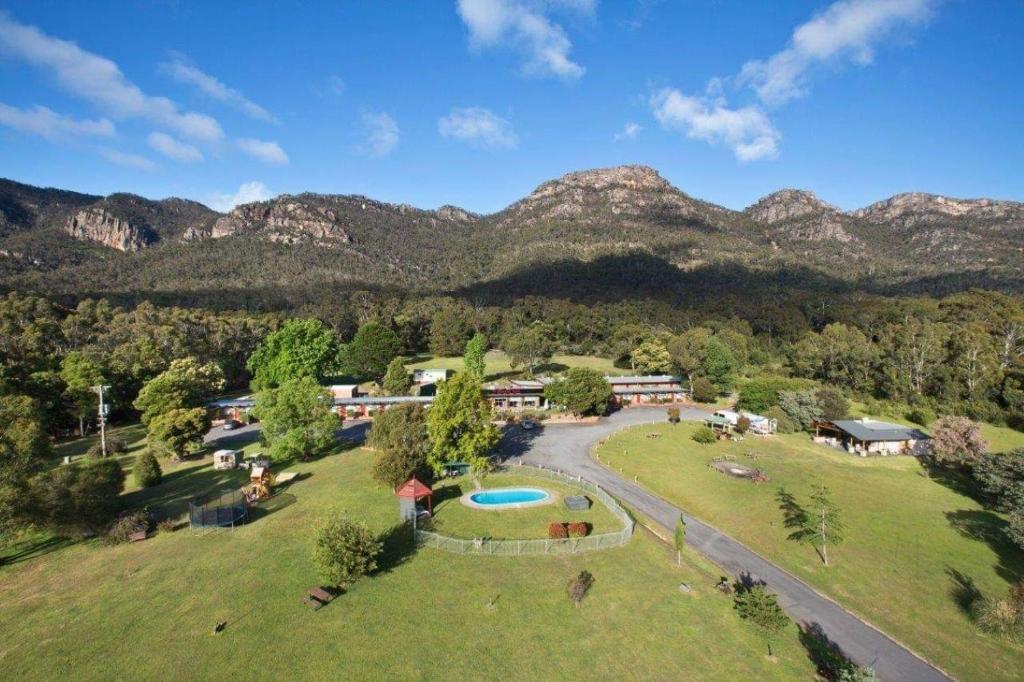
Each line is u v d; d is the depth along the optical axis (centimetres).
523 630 3300
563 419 9194
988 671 3353
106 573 3831
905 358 11181
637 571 4028
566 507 5141
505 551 4175
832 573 4409
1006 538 5019
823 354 12494
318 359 10862
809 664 3272
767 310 19188
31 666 2880
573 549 4256
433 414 5819
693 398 11125
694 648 3269
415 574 3831
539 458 6931
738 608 3697
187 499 5253
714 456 7362
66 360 8600
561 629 3331
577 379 9231
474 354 12175
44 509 4144
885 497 6056
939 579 4350
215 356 12044
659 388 11244
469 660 3030
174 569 3856
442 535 4459
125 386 9131
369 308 19962
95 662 2914
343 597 3516
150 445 6525
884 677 3244
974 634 3703
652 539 4659
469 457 5809
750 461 7162
